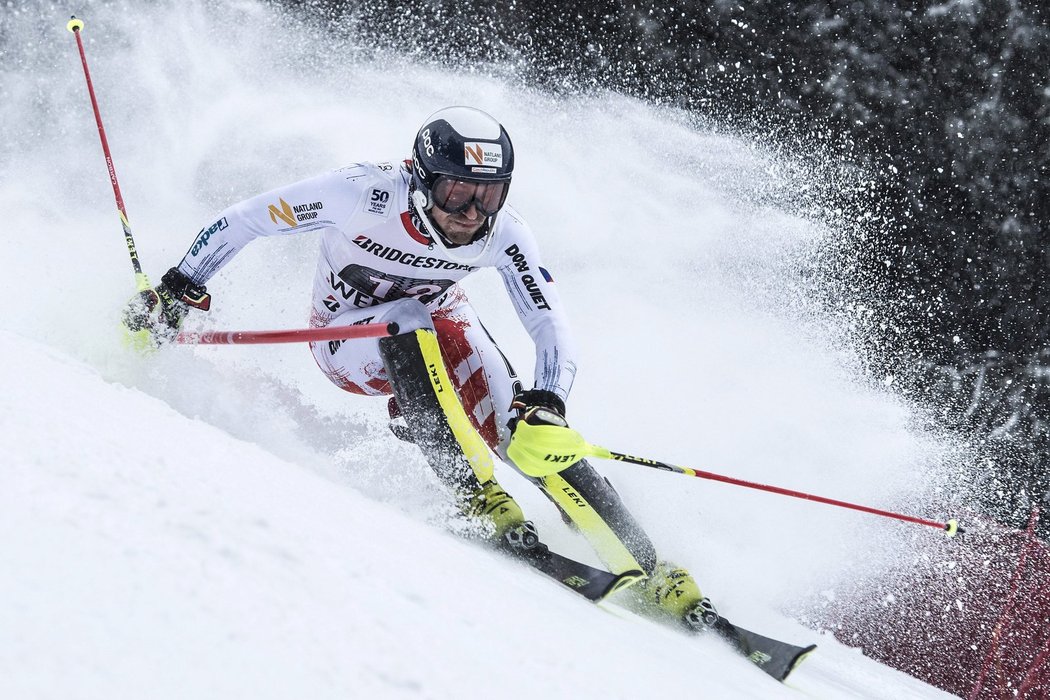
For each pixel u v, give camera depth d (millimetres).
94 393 9070
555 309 12516
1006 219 35156
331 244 13102
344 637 5000
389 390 13398
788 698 9555
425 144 11688
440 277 12867
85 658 3896
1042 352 34375
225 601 4809
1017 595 21062
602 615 9570
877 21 35844
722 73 35156
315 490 8797
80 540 4824
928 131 35656
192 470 6992
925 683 18016
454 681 5055
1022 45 35312
